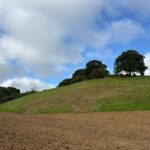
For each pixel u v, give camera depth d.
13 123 20.19
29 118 24.86
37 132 17.81
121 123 28.84
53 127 20.92
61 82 103.94
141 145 17.89
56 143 15.67
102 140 18.00
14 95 117.94
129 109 45.22
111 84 65.62
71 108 51.47
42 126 20.70
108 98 53.06
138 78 73.31
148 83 63.59
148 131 23.88
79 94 59.81
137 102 48.06
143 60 82.88
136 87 59.34
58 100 58.88
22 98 73.31
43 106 57.16
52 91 71.25
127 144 17.70
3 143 14.73
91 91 60.75
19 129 18.09
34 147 14.59
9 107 67.00
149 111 41.09
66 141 16.42
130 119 32.56
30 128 18.95
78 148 15.23
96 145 16.33
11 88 136.88
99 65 104.19
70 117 35.44
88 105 51.25
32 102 63.06
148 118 33.16
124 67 81.69
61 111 50.94
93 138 18.30
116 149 16.02
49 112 52.00
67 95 61.19
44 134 17.52
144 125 27.55
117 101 50.25
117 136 20.30
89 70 104.12
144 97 50.44
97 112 44.91
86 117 35.66
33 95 72.69
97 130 22.03
